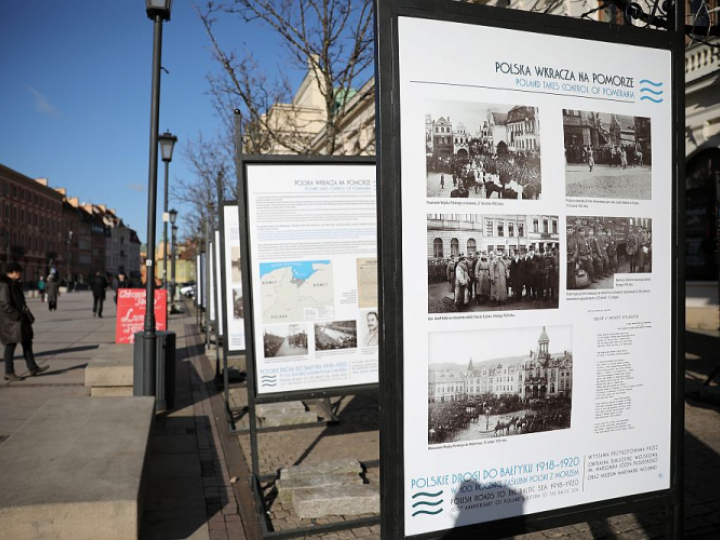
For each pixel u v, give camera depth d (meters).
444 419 2.44
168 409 8.05
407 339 2.38
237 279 9.38
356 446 6.32
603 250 2.69
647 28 2.77
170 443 6.56
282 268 5.17
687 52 13.27
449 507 2.45
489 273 2.49
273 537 4.05
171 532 4.21
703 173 13.91
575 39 2.64
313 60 10.22
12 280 10.09
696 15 6.44
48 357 12.84
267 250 5.16
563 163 2.61
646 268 2.76
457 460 2.46
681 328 2.81
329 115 10.32
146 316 7.99
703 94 13.19
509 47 2.52
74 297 49.50
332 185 5.27
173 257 30.67
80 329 19.62
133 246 171.38
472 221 2.46
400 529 2.38
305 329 5.19
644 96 2.77
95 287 25.20
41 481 3.59
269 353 5.11
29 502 3.26
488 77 2.49
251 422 5.02
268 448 6.32
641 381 2.76
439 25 2.42
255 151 12.32
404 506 2.39
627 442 2.74
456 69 2.44
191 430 7.14
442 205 2.41
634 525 4.23
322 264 5.25
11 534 3.21
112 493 3.41
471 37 2.46
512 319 2.52
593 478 2.68
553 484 2.62
